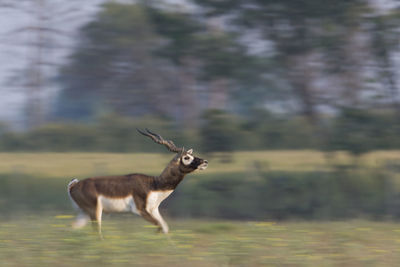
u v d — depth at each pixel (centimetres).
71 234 878
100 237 874
